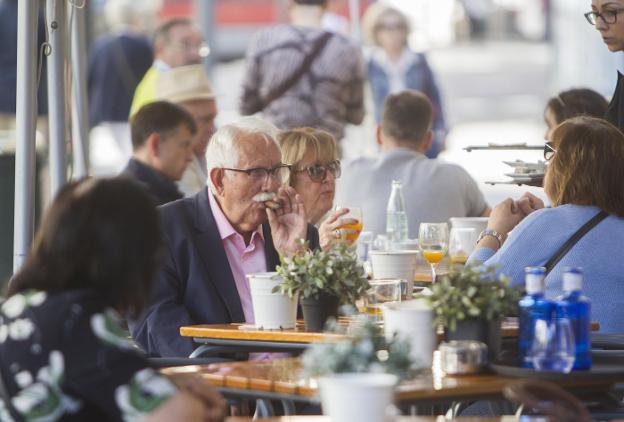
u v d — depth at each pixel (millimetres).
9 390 5094
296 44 17344
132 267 5172
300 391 6160
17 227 9500
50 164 10492
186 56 17938
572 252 8445
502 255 8562
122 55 20391
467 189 13156
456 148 29828
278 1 33438
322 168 10836
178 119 13234
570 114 12641
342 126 17594
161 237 5312
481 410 8289
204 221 9188
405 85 20734
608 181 8570
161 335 8797
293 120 17422
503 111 36844
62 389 5047
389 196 12867
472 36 38094
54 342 5074
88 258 5180
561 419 5164
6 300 5289
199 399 5348
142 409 4961
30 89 9500
